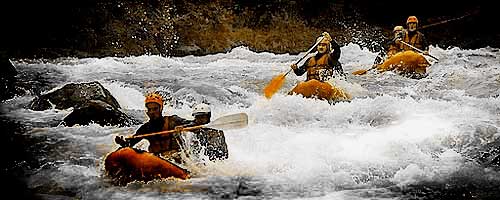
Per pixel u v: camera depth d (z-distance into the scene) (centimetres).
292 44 3222
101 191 1062
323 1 3425
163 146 1195
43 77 2202
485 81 2097
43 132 1455
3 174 1149
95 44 2877
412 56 2255
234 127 1212
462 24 3519
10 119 1591
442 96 1889
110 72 2378
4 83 1944
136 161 1100
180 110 1758
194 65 2673
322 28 3369
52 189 1076
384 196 1041
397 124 1505
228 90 2050
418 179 1118
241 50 3080
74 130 1473
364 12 3519
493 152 1271
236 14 3225
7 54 2644
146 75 2327
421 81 2155
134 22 3002
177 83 2150
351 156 1259
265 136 1401
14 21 2809
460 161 1219
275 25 3269
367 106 1650
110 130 1480
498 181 1105
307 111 1642
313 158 1245
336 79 1920
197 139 1198
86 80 2184
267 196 1043
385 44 3375
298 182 1112
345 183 1106
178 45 3019
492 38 3384
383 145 1325
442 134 1377
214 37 3112
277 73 2427
